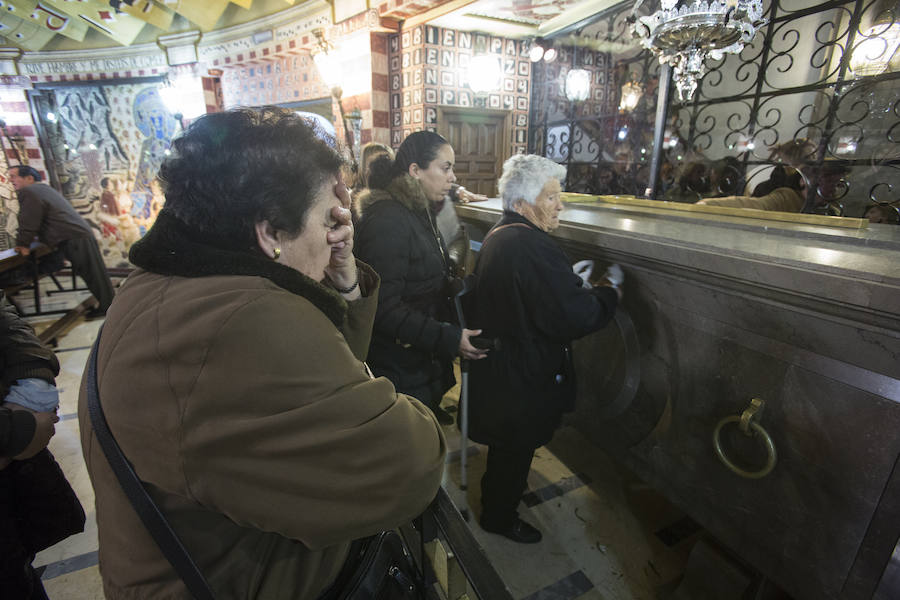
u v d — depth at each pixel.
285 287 0.50
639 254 1.23
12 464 0.99
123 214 6.05
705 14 1.09
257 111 0.52
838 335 0.86
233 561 0.53
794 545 1.04
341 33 4.08
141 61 5.38
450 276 1.66
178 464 0.45
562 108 4.35
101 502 0.55
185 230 0.51
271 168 0.48
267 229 0.51
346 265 0.68
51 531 1.09
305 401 0.45
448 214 2.09
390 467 0.49
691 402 1.28
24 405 0.94
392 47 4.05
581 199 2.23
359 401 0.48
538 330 1.38
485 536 1.71
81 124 5.84
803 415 0.98
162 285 0.51
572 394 1.51
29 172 3.65
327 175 0.54
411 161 1.55
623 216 1.71
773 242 1.08
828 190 2.46
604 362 1.65
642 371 1.47
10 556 0.96
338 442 0.46
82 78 5.62
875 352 0.81
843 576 0.94
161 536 0.49
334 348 0.50
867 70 2.37
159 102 5.50
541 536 1.70
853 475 0.90
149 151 5.74
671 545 1.67
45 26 5.05
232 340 0.44
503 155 4.48
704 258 1.04
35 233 3.67
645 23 1.23
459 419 2.43
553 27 3.89
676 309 1.27
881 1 2.58
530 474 2.03
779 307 0.95
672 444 1.38
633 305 1.43
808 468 0.98
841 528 0.93
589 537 1.71
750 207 2.05
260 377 0.44
